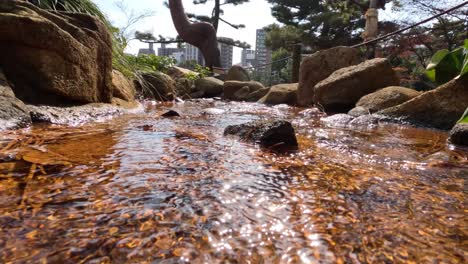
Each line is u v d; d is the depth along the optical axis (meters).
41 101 3.09
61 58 3.22
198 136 2.64
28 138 2.17
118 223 1.09
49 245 0.94
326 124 3.97
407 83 10.21
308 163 1.98
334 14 21.38
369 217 1.23
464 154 2.37
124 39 6.68
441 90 3.96
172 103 6.78
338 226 1.15
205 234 1.05
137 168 1.69
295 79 10.50
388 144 2.73
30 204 1.20
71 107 3.31
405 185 1.62
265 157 2.07
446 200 1.43
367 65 5.86
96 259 0.89
